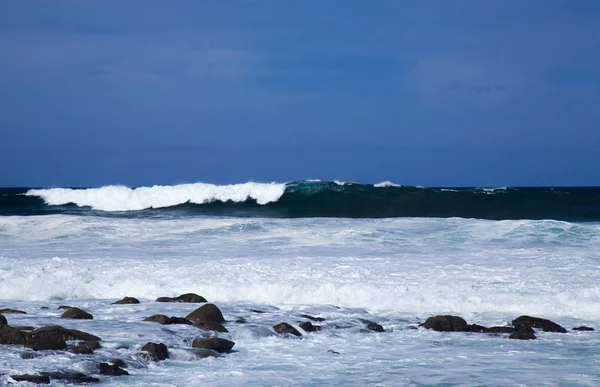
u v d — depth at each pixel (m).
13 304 20.73
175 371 13.42
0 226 38.25
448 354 15.09
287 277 23.45
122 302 20.75
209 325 16.72
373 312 20.08
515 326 17.56
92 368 12.91
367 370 13.70
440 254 27.91
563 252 27.84
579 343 16.19
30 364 12.81
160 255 28.62
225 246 31.25
